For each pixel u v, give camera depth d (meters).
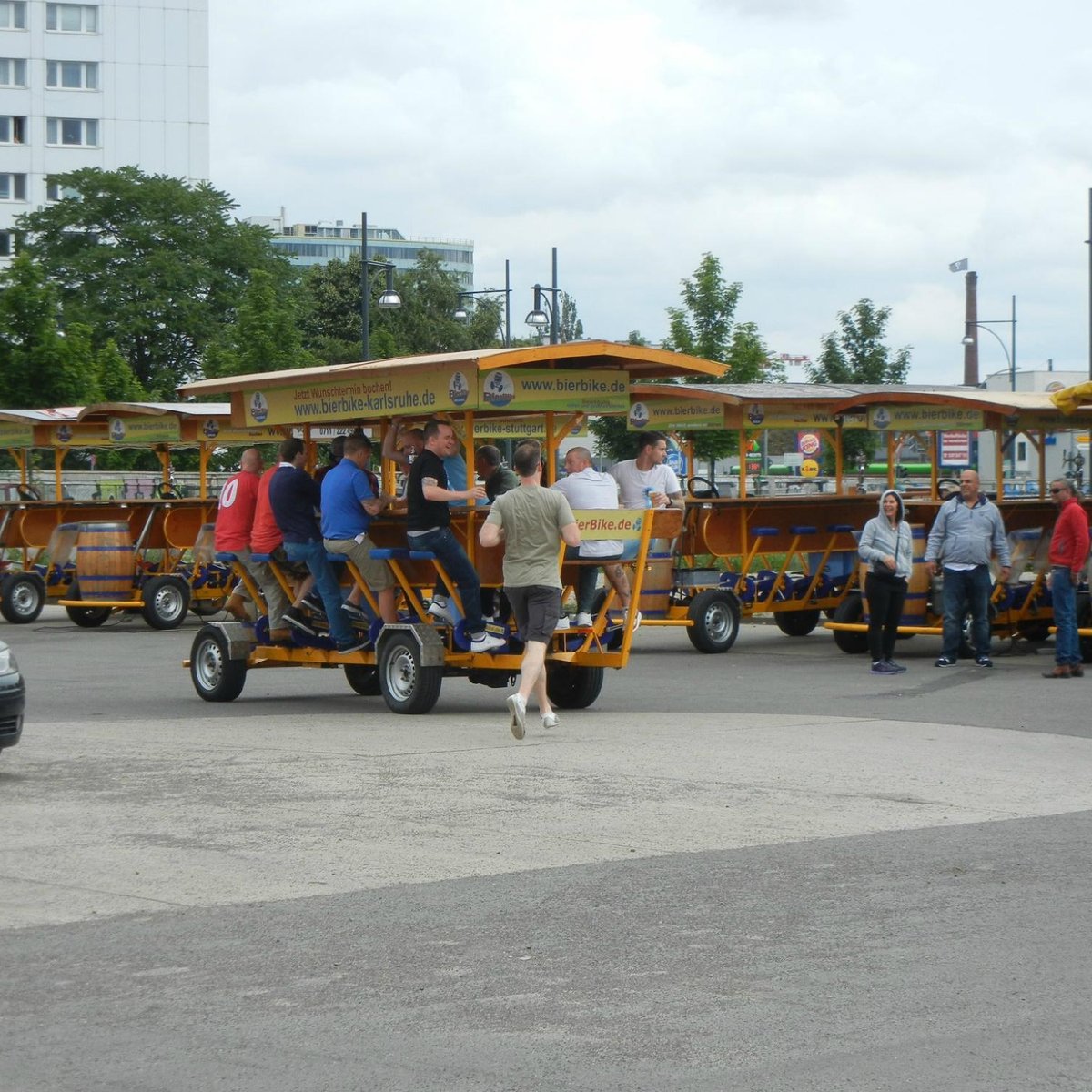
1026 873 7.81
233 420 15.78
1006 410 19.58
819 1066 5.16
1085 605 18.73
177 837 8.66
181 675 18.56
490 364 13.16
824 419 22.44
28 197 93.25
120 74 94.75
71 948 6.57
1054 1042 5.38
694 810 9.39
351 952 6.48
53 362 43.97
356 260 82.69
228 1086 5.02
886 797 9.82
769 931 6.77
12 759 11.43
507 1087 5.00
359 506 14.11
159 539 26.55
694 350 36.44
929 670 18.05
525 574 12.41
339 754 11.53
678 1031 5.50
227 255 75.75
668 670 18.19
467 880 7.69
